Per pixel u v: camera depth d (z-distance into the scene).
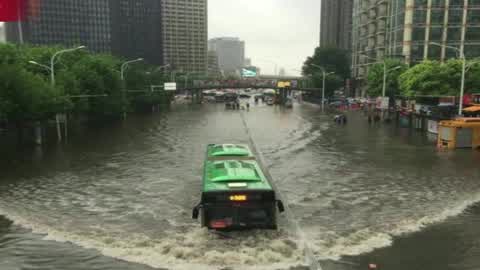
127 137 41.03
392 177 23.42
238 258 12.23
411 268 11.78
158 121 58.53
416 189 20.80
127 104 59.53
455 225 15.42
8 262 12.14
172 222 15.83
